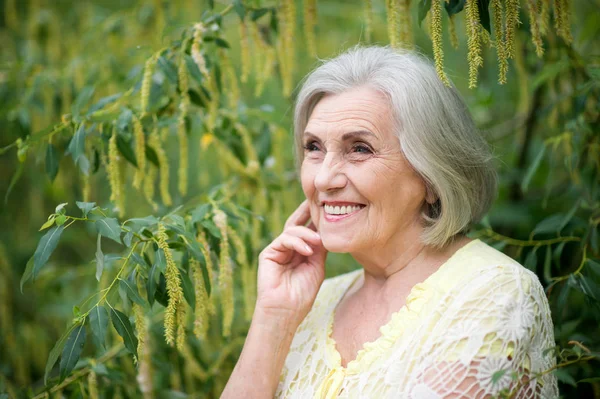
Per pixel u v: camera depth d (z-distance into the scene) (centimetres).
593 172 200
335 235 151
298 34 254
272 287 160
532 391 136
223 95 225
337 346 157
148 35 259
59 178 278
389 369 136
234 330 226
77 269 251
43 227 145
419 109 143
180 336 155
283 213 231
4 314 252
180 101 190
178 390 209
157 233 156
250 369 154
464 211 149
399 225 150
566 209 252
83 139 175
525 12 200
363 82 148
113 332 194
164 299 158
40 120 251
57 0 323
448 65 295
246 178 216
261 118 216
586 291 166
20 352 255
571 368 181
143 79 179
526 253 196
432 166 144
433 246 150
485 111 284
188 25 191
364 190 145
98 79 248
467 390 128
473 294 135
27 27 292
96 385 178
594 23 232
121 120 178
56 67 272
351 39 286
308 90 156
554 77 214
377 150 145
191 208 196
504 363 129
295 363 161
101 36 267
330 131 147
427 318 137
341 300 169
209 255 172
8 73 246
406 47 166
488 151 158
